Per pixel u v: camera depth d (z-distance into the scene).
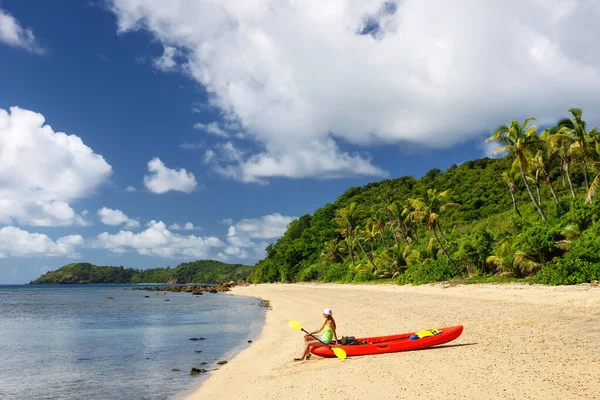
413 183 98.50
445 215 64.94
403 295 30.42
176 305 48.31
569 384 6.88
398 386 7.93
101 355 16.75
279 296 52.44
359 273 59.72
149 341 19.98
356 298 32.88
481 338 11.70
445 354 10.12
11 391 11.61
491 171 71.75
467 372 8.27
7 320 32.34
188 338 20.45
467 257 34.22
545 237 27.39
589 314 13.56
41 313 39.31
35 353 17.48
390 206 57.47
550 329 11.79
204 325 25.80
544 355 8.95
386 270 54.06
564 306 15.81
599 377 7.11
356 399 7.50
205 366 13.84
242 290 85.88
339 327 17.38
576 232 26.41
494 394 6.78
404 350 11.23
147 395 10.68
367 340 12.14
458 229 53.66
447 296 25.59
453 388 7.35
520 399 6.43
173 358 15.53
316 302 34.31
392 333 14.58
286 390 8.91
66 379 12.86
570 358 8.49
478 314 16.61
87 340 20.89
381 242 77.62
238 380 11.02
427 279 36.88
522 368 8.11
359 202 101.75
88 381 12.52
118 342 20.00
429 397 7.04
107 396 10.79
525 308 16.70
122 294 91.69
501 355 9.37
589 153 32.53
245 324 25.45
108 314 36.94
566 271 22.17
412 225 61.25
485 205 62.28
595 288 19.03
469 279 31.89
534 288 22.36
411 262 45.81
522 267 28.02
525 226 33.53
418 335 11.55
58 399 10.63
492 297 21.89
